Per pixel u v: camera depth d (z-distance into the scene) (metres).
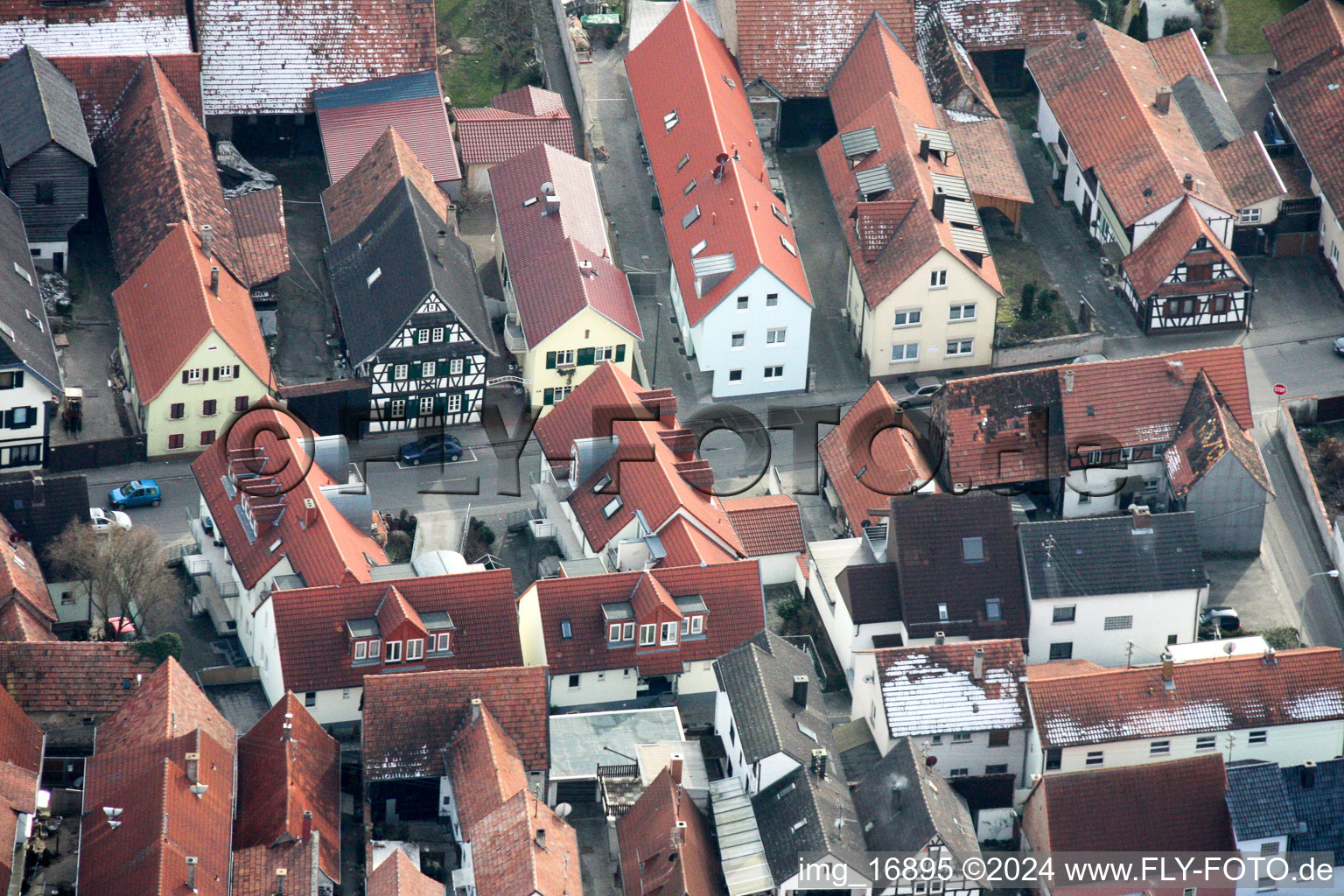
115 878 176.88
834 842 186.38
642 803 192.75
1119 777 193.00
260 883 181.25
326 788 192.62
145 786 182.62
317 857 183.00
